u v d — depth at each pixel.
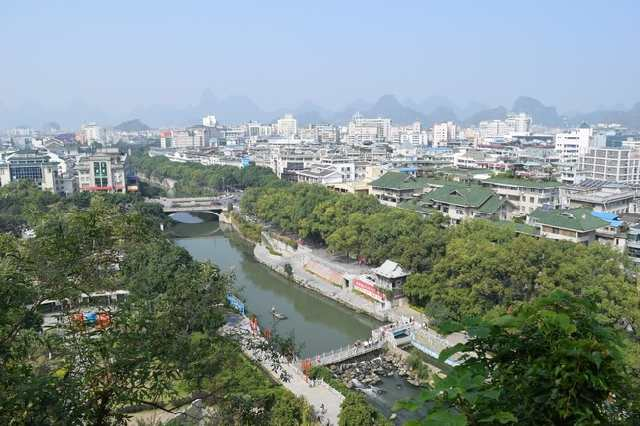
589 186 148.25
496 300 83.94
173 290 25.52
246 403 26.83
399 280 102.19
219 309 27.58
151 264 56.09
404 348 85.00
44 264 21.66
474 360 13.06
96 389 20.55
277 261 138.12
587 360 12.00
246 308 106.81
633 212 134.00
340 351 82.56
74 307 23.23
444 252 98.44
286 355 33.31
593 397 12.28
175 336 23.48
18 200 163.62
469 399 11.34
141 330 22.95
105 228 23.30
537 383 12.41
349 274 115.12
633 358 50.44
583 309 13.50
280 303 110.56
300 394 66.12
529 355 13.05
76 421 19.53
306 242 150.50
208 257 147.12
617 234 102.38
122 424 21.98
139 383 22.09
